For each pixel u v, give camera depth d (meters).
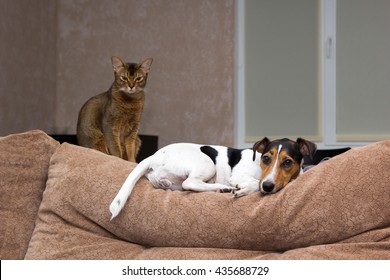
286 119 3.79
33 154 1.82
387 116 3.71
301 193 1.44
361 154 1.48
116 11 3.81
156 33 3.78
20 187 1.76
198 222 1.49
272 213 1.44
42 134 1.87
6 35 3.15
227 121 3.73
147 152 3.26
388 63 3.71
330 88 3.74
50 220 1.67
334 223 1.39
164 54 3.78
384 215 1.39
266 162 1.65
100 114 2.99
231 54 3.71
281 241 1.44
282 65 3.79
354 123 3.74
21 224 1.72
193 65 3.75
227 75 3.72
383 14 3.70
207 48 3.74
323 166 1.49
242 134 3.84
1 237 1.67
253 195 1.53
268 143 1.72
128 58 3.80
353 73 3.73
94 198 1.62
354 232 1.39
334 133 3.74
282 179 1.58
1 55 3.09
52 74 3.78
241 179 1.73
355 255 1.35
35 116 3.52
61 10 3.84
